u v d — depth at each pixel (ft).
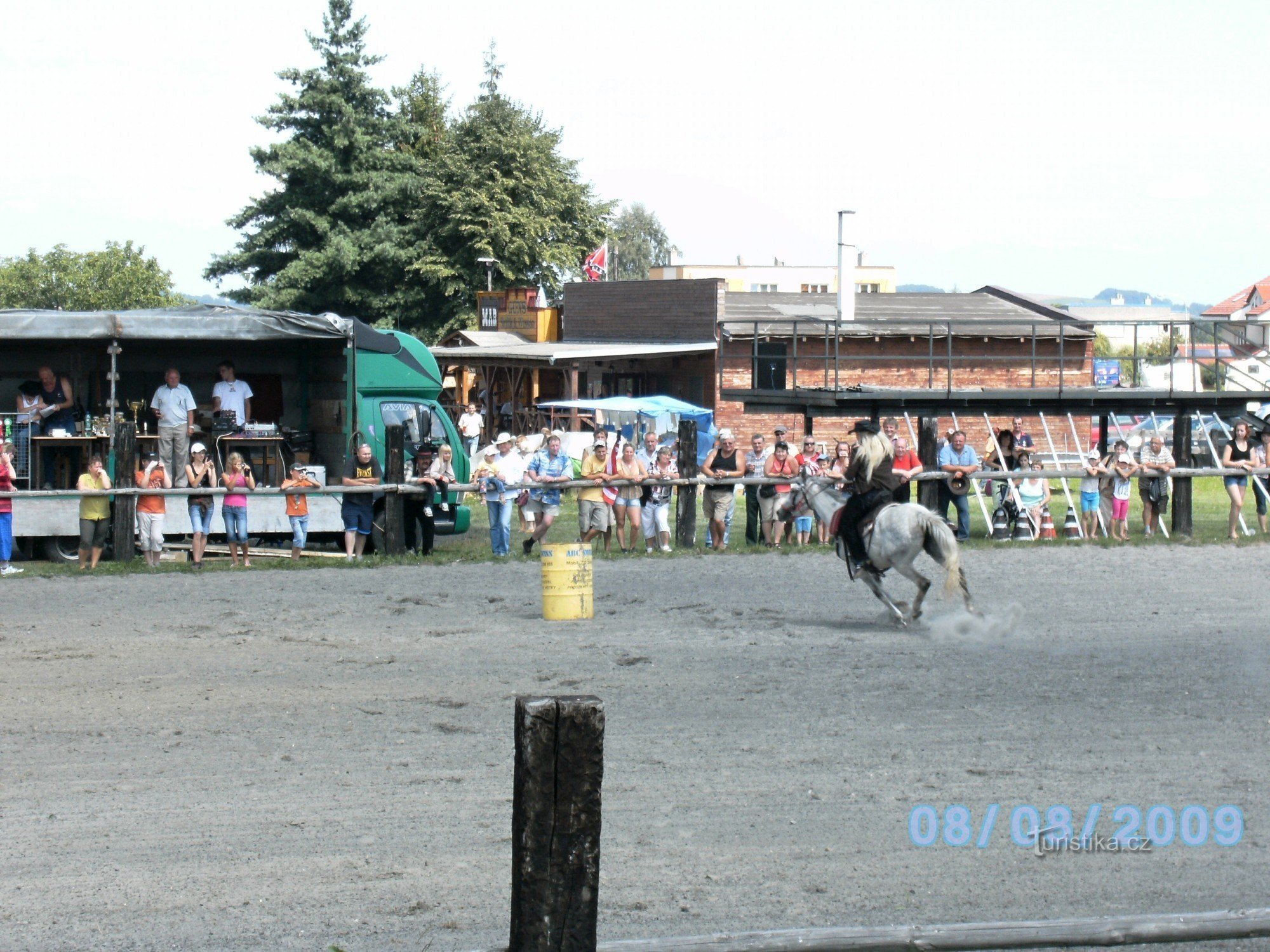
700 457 109.29
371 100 209.77
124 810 25.85
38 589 53.98
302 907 21.33
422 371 72.59
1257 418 90.84
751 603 50.49
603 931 20.30
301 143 204.95
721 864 23.13
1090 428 114.73
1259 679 36.78
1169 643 42.19
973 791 27.02
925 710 33.40
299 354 77.87
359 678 37.04
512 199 214.07
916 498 78.59
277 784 27.45
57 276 315.37
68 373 74.64
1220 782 27.58
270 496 63.21
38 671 37.93
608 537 65.21
